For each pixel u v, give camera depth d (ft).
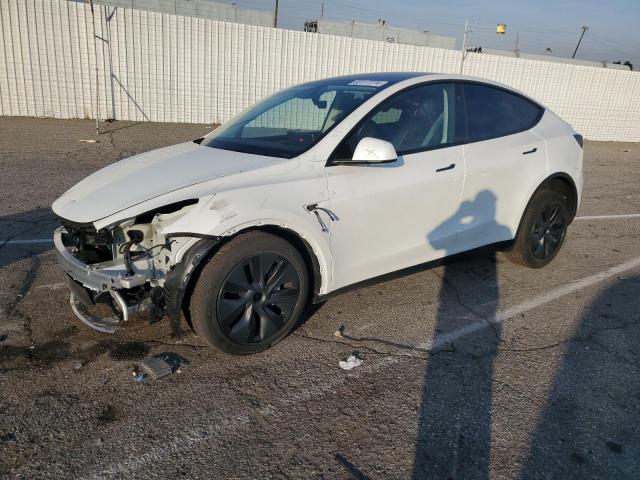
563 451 8.91
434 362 11.47
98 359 11.10
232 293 10.68
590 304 14.60
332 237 11.63
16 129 38.37
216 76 47.09
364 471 8.36
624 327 13.32
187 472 8.23
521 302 14.58
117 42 43.47
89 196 11.04
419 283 15.60
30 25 41.22
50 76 42.86
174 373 10.75
